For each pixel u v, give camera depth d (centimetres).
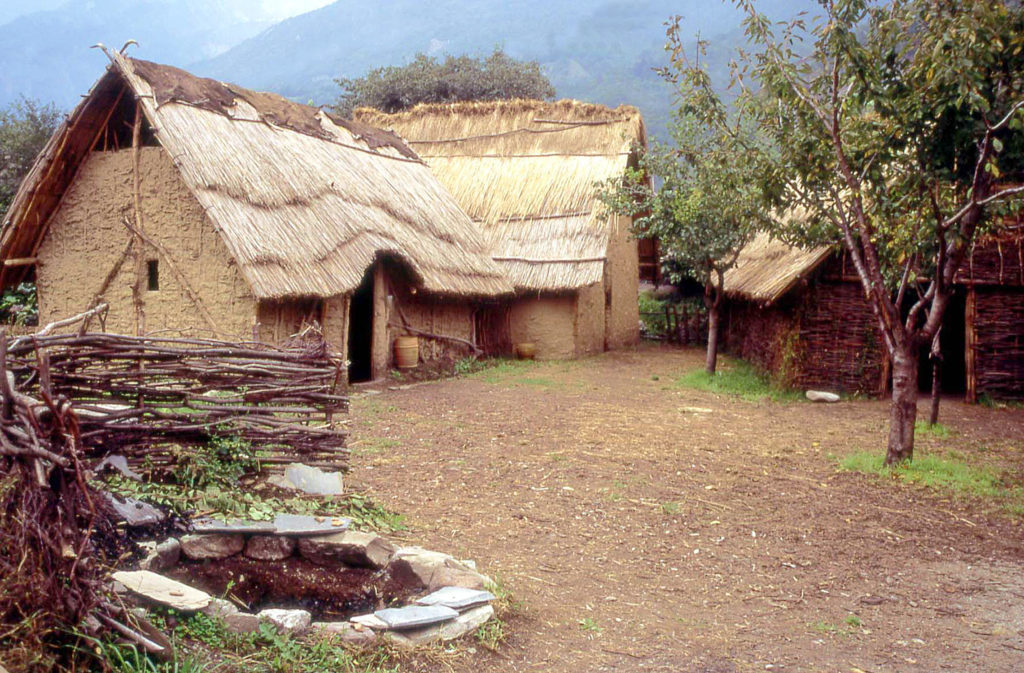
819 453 1042
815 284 1506
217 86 1593
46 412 361
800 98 940
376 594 546
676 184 1583
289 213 1444
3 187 2333
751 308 1947
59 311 1488
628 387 1568
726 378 1653
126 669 377
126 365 569
